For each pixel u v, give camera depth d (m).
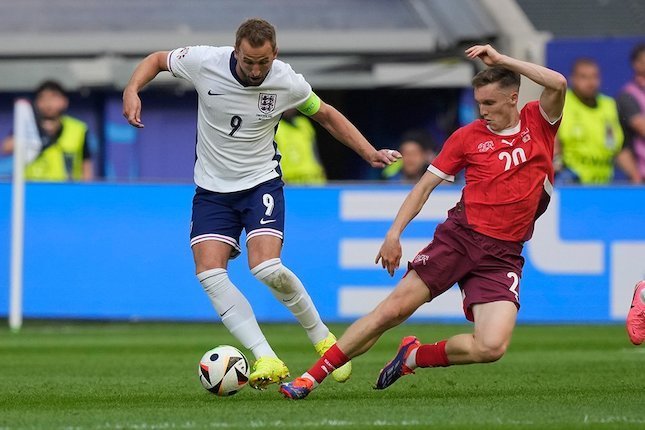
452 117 67.81
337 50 67.12
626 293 50.19
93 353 39.47
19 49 67.25
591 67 59.97
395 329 49.03
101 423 20.33
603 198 50.03
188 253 50.09
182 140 66.88
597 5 70.69
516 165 23.27
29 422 20.67
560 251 50.16
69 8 69.81
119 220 50.16
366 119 69.38
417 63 66.44
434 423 19.78
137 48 67.50
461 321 51.28
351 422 19.98
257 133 24.73
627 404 22.94
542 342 43.19
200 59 24.61
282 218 25.05
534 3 70.25
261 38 23.14
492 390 26.44
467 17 66.88
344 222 49.88
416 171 56.00
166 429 19.41
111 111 67.00
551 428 19.12
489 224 23.34
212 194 25.02
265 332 48.50
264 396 25.11
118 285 50.19
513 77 23.02
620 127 60.88
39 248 50.34
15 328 50.00
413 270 23.72
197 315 50.09
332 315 49.97
